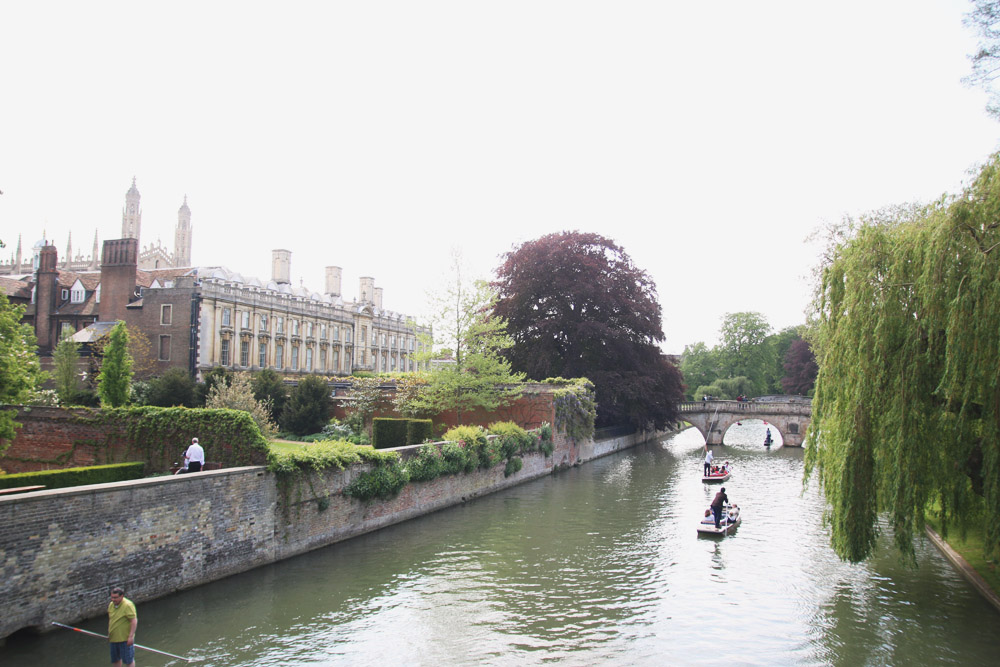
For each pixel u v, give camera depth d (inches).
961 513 630.5
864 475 636.1
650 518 1080.2
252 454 743.7
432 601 668.1
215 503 671.1
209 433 772.6
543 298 2253.9
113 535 569.0
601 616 640.4
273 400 1797.5
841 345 684.7
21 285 2758.4
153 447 817.5
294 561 768.9
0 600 488.1
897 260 634.2
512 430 1434.5
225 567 682.8
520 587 719.7
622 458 2100.1
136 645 488.7
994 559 714.2
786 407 2610.7
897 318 629.0
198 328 2288.4
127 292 2423.7
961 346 564.7
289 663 520.1
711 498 1290.6
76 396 1630.2
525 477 1487.5
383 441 1228.5
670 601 684.7
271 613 615.2
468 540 906.1
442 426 1691.7
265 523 736.3
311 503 805.9
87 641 516.7
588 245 2285.9
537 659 543.5
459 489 1176.8
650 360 2321.6
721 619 637.3
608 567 800.3
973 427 601.0
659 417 2325.3
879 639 591.8
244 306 2488.9
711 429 2746.1
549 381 1914.4
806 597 701.3
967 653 562.3
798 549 895.7
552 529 986.7
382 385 1795.0
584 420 1903.3
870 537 636.7
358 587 695.7
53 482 688.4
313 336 2935.5
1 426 874.1
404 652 549.0
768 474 1701.5
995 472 561.6
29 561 506.6
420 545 870.4
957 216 585.0
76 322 2568.9
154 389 1754.4
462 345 1615.4
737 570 794.8
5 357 968.3
